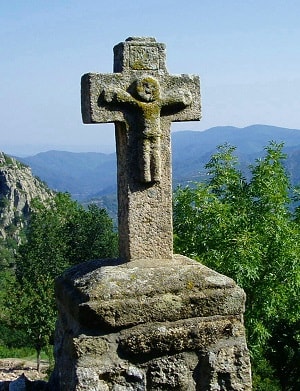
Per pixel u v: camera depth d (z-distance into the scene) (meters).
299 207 12.13
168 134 2.87
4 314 19.81
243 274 9.88
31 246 30.27
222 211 10.84
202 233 11.09
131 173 2.80
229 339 2.58
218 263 10.06
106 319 2.44
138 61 2.82
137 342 2.47
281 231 10.66
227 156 12.39
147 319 2.49
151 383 2.50
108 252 31.77
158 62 2.86
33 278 28.67
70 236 31.56
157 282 2.55
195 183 11.91
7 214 65.00
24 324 16.45
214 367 2.54
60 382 2.69
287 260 10.30
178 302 2.52
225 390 2.56
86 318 2.44
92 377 2.41
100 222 31.91
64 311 2.74
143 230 2.81
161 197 2.84
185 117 2.90
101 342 2.45
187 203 11.53
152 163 2.80
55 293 2.92
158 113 2.82
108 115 2.78
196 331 2.53
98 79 2.76
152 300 2.49
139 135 2.80
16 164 72.94
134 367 2.48
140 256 2.80
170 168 2.86
